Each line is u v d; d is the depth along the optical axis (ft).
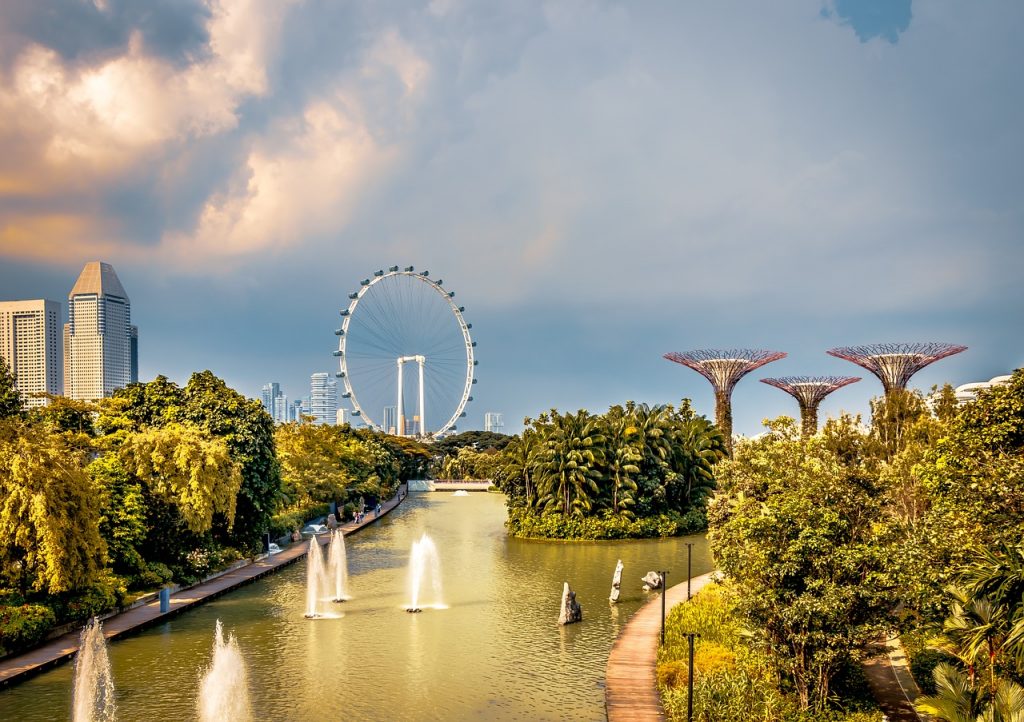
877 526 98.43
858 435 209.67
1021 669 70.79
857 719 91.81
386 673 118.11
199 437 186.60
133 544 163.32
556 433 283.79
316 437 330.95
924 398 233.76
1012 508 90.94
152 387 211.61
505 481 299.17
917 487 146.72
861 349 361.71
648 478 290.97
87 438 178.70
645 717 97.91
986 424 104.22
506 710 103.09
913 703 99.25
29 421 145.28
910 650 116.16
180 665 120.98
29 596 130.00
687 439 322.34
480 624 147.74
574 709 103.45
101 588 141.18
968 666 82.12
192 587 173.78
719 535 121.39
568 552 242.37
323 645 132.87
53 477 128.47
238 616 153.17
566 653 128.36
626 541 267.18
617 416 317.22
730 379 357.61
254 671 118.83
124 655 125.90
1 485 126.41
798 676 97.71
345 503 339.57
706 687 98.32
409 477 588.09
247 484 204.23
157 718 99.35
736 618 108.99
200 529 175.01
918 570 86.99
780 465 124.67
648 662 120.57
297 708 103.35
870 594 90.68
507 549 247.91
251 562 207.62
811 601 90.63
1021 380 102.42
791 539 97.60
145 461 174.70
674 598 168.14
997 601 73.41
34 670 114.42
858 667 107.14
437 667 120.98
